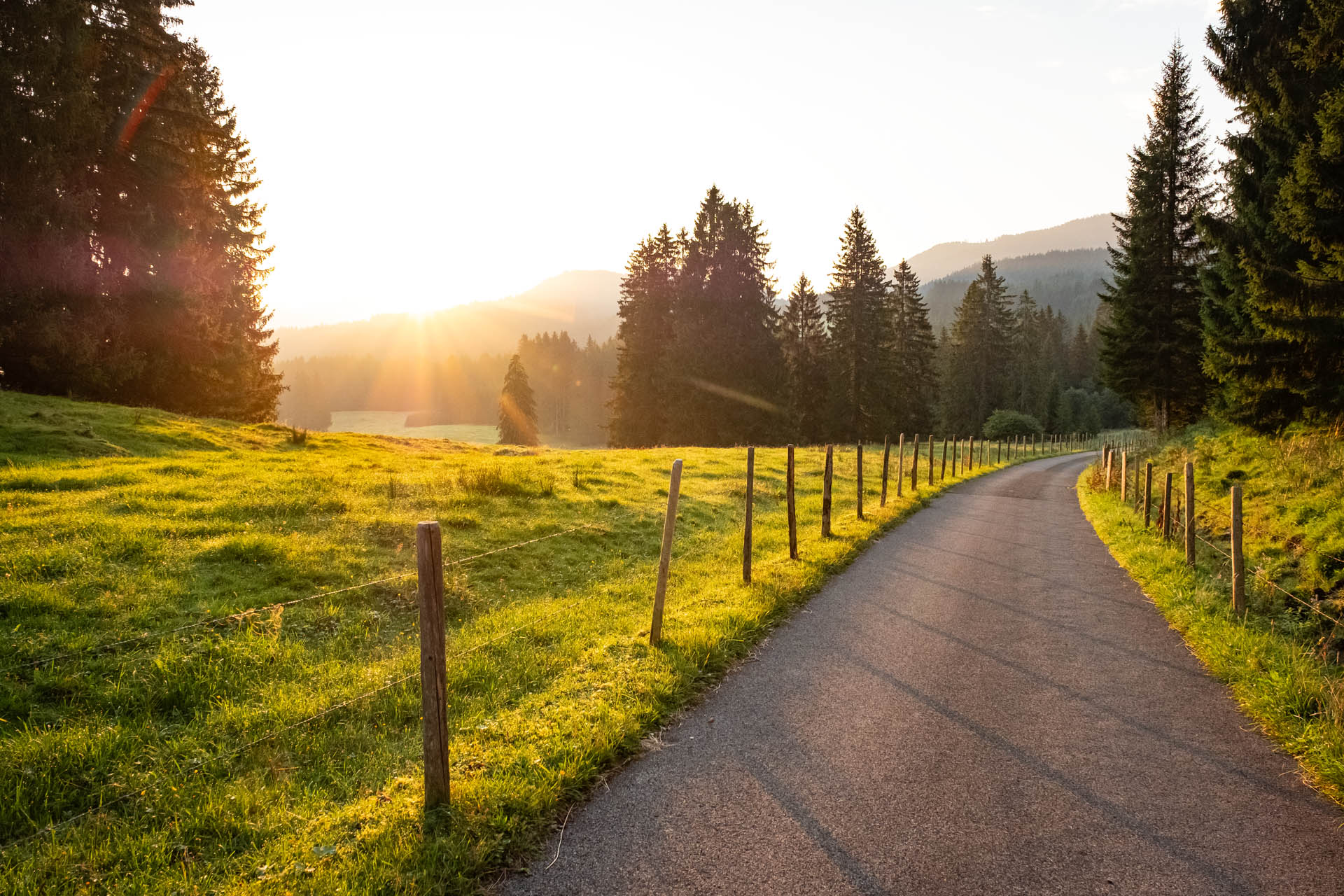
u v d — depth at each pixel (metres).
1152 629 7.85
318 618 7.16
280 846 3.59
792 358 71.88
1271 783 4.44
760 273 60.62
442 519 11.15
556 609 8.21
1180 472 18.22
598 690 5.75
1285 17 18.17
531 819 3.95
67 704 5.04
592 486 16.09
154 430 19.83
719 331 55.66
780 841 3.78
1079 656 6.91
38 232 23.39
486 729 5.00
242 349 34.91
